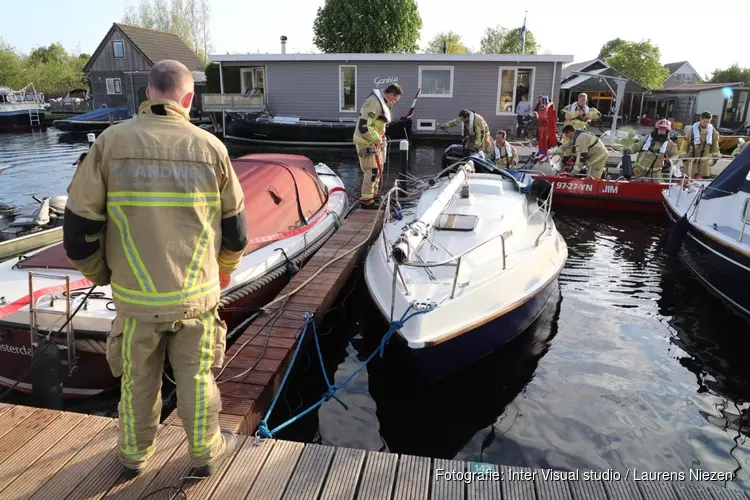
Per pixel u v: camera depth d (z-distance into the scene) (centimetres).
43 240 665
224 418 336
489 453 379
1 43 5056
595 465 366
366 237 687
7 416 290
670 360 496
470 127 1156
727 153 1545
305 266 595
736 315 595
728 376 472
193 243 207
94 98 3384
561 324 564
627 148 1147
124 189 198
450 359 429
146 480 243
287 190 657
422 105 2053
